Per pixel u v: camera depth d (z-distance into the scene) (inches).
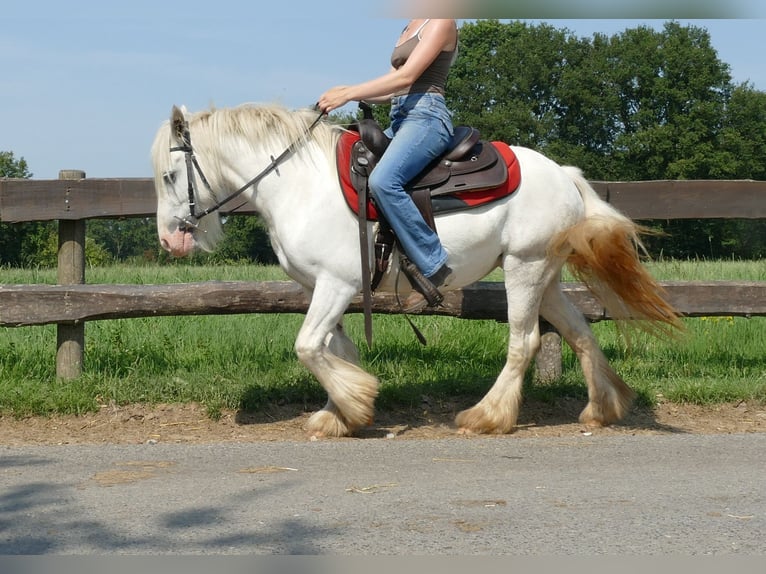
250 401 232.7
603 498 157.5
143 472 175.9
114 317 248.2
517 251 211.8
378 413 235.8
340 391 206.4
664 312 212.8
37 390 234.5
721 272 386.0
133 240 1024.9
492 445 202.5
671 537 137.2
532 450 197.0
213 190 211.0
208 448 197.6
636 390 248.2
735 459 188.2
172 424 224.2
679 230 1421.0
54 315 245.8
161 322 313.7
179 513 148.7
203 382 244.1
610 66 2236.7
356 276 204.1
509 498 157.5
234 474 174.4
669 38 2196.1
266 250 1293.1
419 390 246.4
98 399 236.5
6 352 271.7
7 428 218.8
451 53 204.4
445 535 137.8
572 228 211.9
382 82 196.7
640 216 263.3
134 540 135.9
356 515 147.5
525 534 138.3
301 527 141.6
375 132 202.1
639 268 210.2
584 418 227.5
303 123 206.8
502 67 2319.1
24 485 165.9
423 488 164.2
